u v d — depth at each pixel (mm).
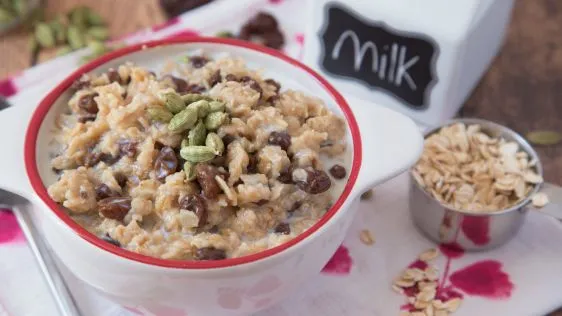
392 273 447
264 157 390
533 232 462
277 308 430
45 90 517
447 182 459
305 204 395
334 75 538
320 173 392
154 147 394
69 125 417
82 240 370
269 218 386
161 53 448
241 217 381
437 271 446
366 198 476
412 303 434
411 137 411
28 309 428
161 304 384
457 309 432
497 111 530
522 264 450
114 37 592
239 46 447
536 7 593
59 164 402
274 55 444
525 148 471
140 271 365
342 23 511
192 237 376
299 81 443
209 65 435
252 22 558
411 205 461
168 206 381
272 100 420
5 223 458
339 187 404
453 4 480
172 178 382
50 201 381
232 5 574
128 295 382
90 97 417
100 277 380
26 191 386
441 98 508
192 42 448
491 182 461
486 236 446
